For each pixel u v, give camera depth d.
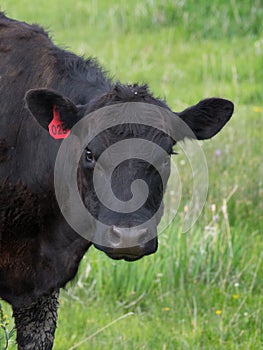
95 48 40.75
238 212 23.62
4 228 15.10
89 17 46.25
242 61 38.91
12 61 15.23
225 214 20.62
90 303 19.73
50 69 15.18
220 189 24.09
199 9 44.34
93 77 15.18
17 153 14.91
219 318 18.75
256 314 18.89
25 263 15.34
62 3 48.84
